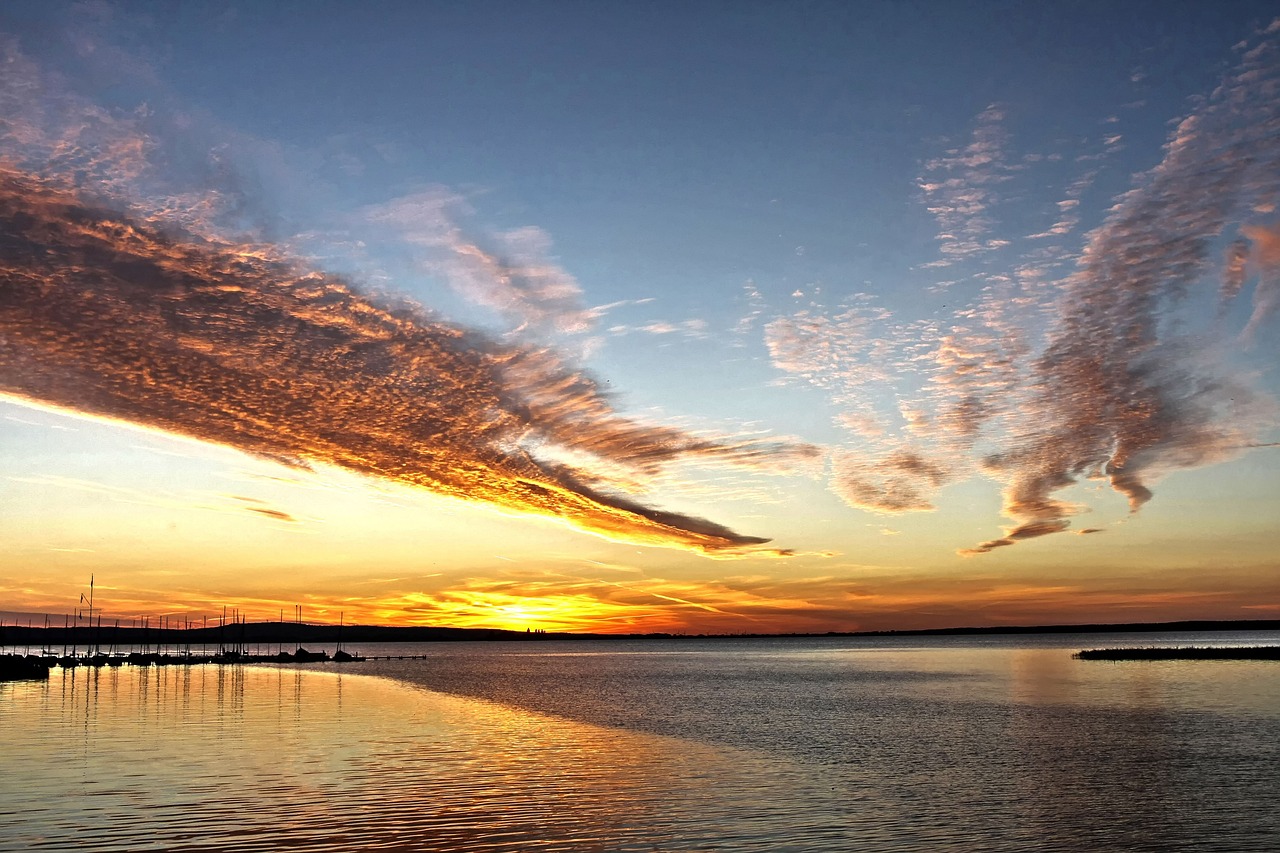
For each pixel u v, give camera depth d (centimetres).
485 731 5484
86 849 2588
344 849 2612
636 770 3941
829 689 9831
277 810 3078
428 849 2616
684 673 14950
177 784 3544
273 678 13062
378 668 18050
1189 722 5866
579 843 2694
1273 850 2689
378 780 3659
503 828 2855
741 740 5059
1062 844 2733
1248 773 3909
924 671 14025
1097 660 16188
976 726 5816
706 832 2822
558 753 4475
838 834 2817
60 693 9206
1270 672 11500
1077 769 4019
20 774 3791
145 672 15350
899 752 4553
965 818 3045
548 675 14350
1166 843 2752
